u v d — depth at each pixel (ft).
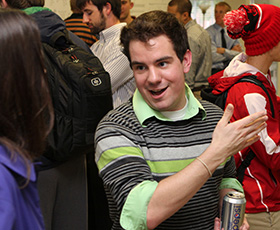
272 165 5.91
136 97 4.48
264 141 5.82
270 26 6.12
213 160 3.82
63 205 6.56
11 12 2.89
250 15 6.14
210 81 6.88
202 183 3.80
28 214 2.90
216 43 18.54
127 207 3.81
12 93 2.80
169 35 4.07
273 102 6.30
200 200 4.34
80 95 6.03
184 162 4.31
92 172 8.39
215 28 18.65
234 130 3.87
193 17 22.98
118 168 3.98
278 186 6.10
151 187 3.81
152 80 4.07
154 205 3.73
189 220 4.32
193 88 14.44
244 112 5.95
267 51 6.24
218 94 6.39
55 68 6.19
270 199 6.08
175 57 4.15
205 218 4.42
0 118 2.82
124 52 4.37
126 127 4.24
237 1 21.25
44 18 6.40
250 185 6.05
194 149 4.38
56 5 12.43
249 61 6.48
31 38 2.89
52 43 6.32
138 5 19.44
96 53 8.90
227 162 4.91
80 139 6.11
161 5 19.58
